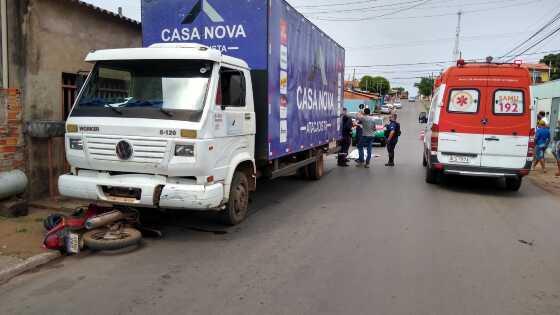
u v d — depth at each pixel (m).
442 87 11.03
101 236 5.89
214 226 7.26
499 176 10.91
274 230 7.14
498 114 10.69
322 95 12.32
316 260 5.75
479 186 12.12
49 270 5.24
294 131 9.74
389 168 15.62
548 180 13.78
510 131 10.66
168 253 5.91
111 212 6.15
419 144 27.86
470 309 4.41
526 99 10.58
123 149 6.09
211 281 4.97
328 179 12.89
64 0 8.63
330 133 13.62
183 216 7.77
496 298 4.70
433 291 4.84
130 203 6.13
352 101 56.72
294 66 9.51
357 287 4.89
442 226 7.69
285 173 9.57
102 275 5.10
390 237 6.90
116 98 6.46
